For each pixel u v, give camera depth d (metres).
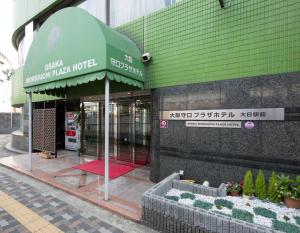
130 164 7.15
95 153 8.48
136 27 5.68
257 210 3.21
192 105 4.64
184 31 4.80
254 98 3.88
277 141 3.65
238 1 4.09
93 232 3.24
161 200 3.21
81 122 8.95
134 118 7.26
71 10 4.41
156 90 5.27
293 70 3.55
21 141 10.44
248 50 3.99
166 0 5.41
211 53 4.42
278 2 3.71
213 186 4.34
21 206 4.11
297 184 3.37
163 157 5.12
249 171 3.74
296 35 3.54
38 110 9.34
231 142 4.12
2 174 6.36
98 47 3.92
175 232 3.06
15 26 10.60
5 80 21.72
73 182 5.36
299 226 2.82
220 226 2.70
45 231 3.27
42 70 5.20
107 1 6.80
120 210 3.82
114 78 4.17
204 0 4.51
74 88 7.62
